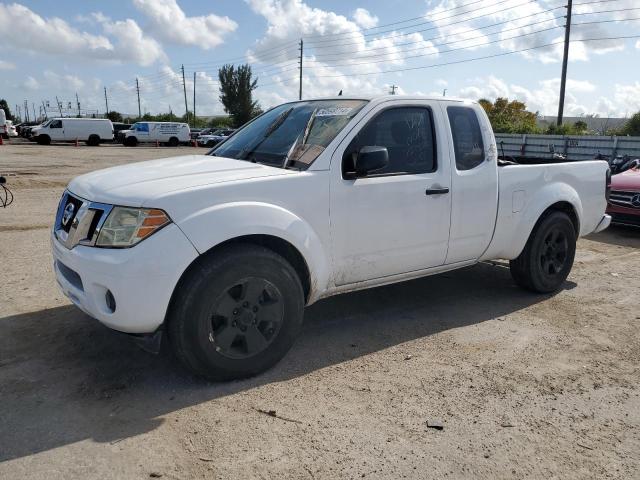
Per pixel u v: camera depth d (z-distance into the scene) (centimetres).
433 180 421
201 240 316
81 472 256
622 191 849
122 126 4759
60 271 368
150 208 309
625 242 825
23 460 263
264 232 336
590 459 277
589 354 401
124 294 304
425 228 423
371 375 361
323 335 427
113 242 312
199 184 329
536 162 647
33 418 300
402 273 426
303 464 266
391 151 407
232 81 7512
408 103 420
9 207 1017
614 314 487
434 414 314
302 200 358
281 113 455
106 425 295
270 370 364
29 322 436
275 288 349
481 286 563
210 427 296
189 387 338
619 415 319
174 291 321
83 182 370
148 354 381
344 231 380
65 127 3947
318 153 374
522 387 348
